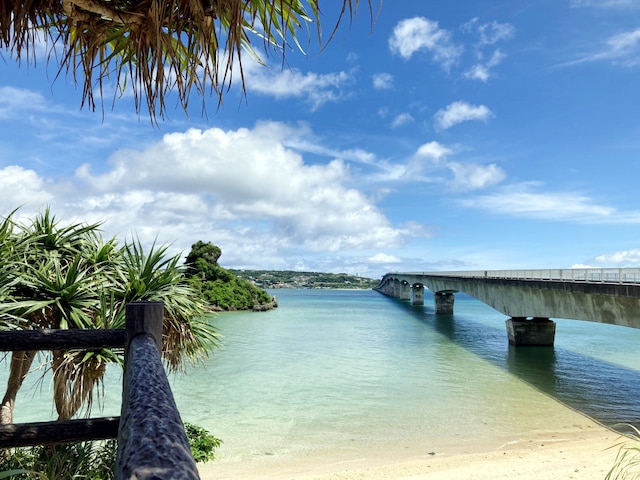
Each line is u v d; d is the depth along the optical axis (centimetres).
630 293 1986
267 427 1491
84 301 622
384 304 10669
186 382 2180
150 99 291
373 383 2192
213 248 8031
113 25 304
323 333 4491
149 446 82
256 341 3838
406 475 1052
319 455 1238
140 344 167
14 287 605
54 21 306
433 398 1898
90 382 602
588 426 1523
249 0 294
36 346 191
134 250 718
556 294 2812
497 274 3931
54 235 696
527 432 1455
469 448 1301
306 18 291
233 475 1080
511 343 3638
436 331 4806
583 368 2653
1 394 1736
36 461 523
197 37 280
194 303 721
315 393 1973
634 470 634
